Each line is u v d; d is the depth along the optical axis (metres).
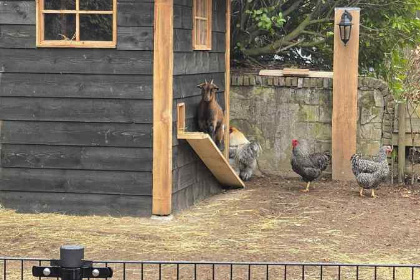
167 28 10.83
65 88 11.12
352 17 14.32
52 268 5.42
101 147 11.12
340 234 10.46
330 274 8.63
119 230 10.37
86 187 11.21
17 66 11.20
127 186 11.12
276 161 15.05
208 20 13.05
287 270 8.74
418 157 14.41
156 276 8.42
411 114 14.29
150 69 10.92
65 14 11.12
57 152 11.23
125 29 10.92
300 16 17.16
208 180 13.15
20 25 11.15
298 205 12.27
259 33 16.75
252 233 10.44
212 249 9.59
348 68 14.39
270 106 15.00
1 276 8.36
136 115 11.00
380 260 9.25
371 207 12.16
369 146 14.56
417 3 16.58
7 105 11.26
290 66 17.08
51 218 11.01
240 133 14.70
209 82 12.82
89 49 11.03
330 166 14.74
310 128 14.88
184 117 11.64
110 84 11.02
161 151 10.99
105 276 5.44
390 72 17.27
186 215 11.45
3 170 11.37
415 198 12.97
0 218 10.93
